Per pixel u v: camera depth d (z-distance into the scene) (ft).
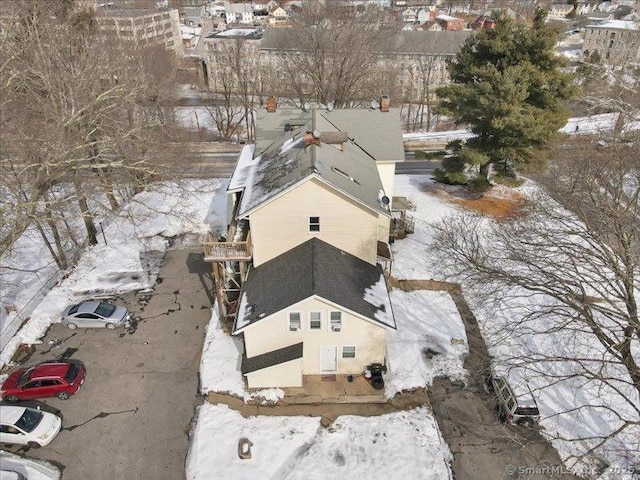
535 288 60.85
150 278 97.76
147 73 144.05
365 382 70.90
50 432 62.59
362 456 60.59
